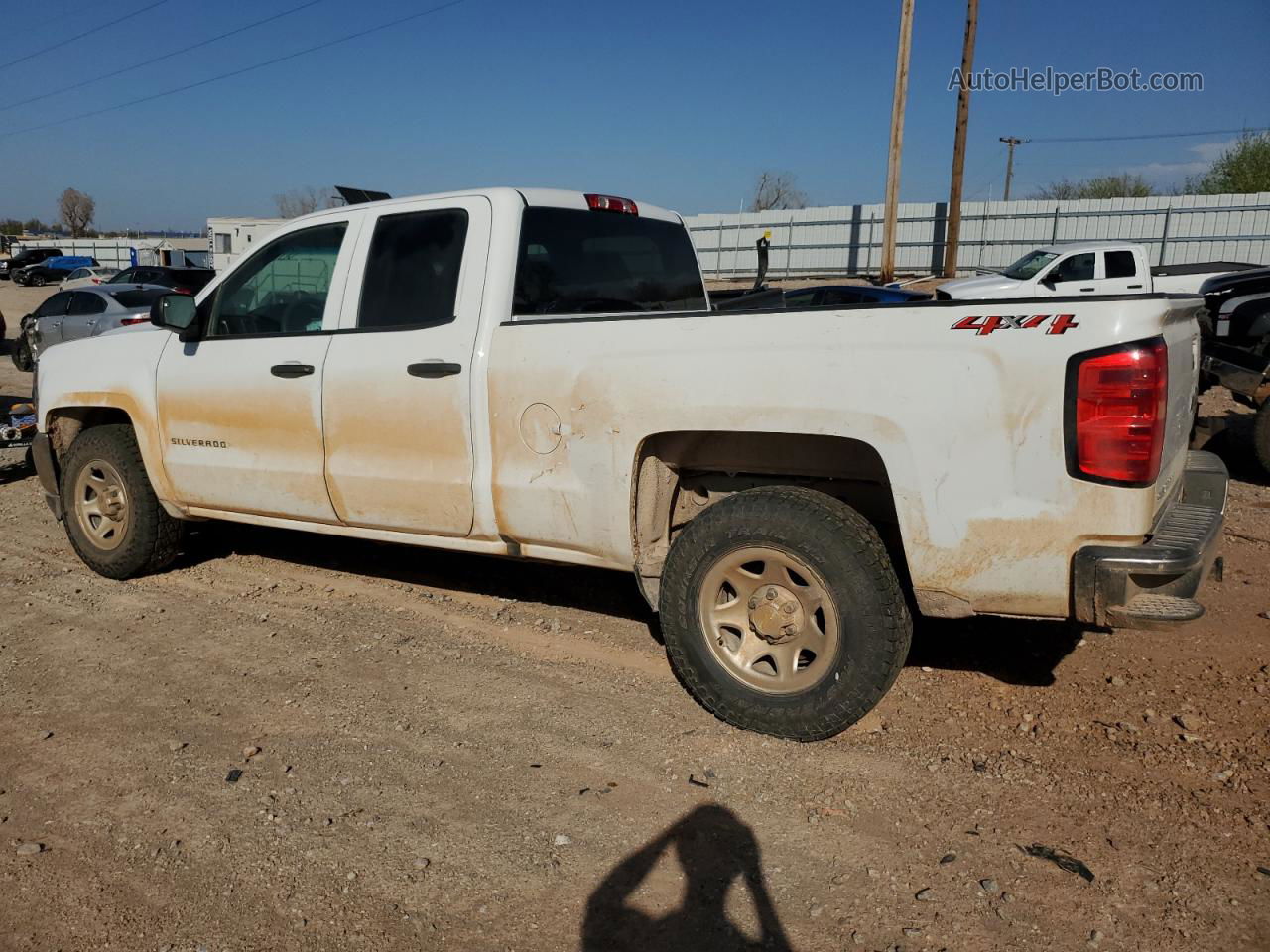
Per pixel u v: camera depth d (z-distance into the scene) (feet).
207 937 8.72
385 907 9.04
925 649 14.64
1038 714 12.51
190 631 15.87
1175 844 9.70
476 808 10.61
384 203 14.82
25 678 14.17
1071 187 153.17
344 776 11.28
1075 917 8.68
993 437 10.33
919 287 93.15
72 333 54.49
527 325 13.09
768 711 11.76
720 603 12.17
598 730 12.29
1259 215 89.20
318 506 15.31
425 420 13.87
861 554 11.07
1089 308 9.94
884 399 10.76
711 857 9.68
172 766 11.62
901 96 77.51
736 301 27.14
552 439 12.89
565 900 9.09
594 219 15.52
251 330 16.19
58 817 10.62
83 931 8.84
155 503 17.81
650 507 12.89
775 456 12.75
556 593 17.40
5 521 23.16
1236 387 26.23
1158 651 14.48
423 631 15.69
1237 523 21.76
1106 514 9.99
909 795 10.66
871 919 8.72
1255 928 8.49
